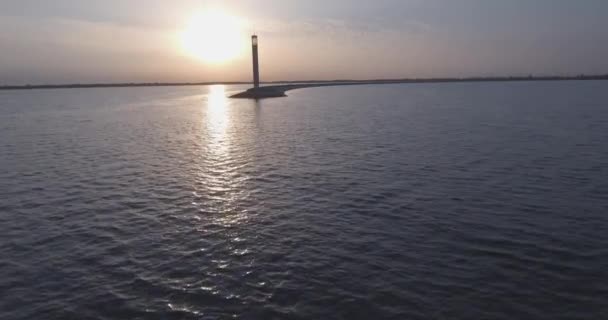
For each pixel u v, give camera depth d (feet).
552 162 94.89
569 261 44.86
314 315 35.70
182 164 102.01
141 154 117.70
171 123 216.74
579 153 105.29
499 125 172.24
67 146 134.72
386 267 44.09
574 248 48.19
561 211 61.16
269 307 36.99
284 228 56.24
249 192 74.79
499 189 73.51
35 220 60.95
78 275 43.57
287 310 36.47
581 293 38.50
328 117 232.32
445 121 194.08
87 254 48.80
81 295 39.58
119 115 278.46
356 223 57.67
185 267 45.01
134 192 75.72
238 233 54.75
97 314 36.42
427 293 38.78
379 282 40.96
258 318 35.37
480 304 36.88
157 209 65.57
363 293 38.99
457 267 43.83
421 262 45.16
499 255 46.55
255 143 136.67
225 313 36.22
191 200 70.28
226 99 545.85
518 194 70.23
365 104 353.10
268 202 68.49
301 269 44.04
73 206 67.67
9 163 105.19
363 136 147.02
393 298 38.09
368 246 49.70
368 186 77.15
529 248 48.29
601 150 108.88
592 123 171.01
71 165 101.91
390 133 153.48
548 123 175.11
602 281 40.55
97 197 72.69
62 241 52.85
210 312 36.37
